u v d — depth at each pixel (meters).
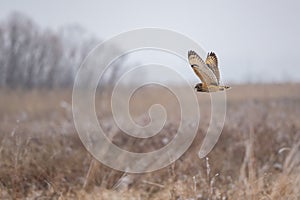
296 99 35.88
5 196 16.67
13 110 44.25
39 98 48.94
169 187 17.59
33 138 21.84
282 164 20.77
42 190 17.59
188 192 16.80
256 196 16.23
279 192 16.67
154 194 17.72
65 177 18.75
